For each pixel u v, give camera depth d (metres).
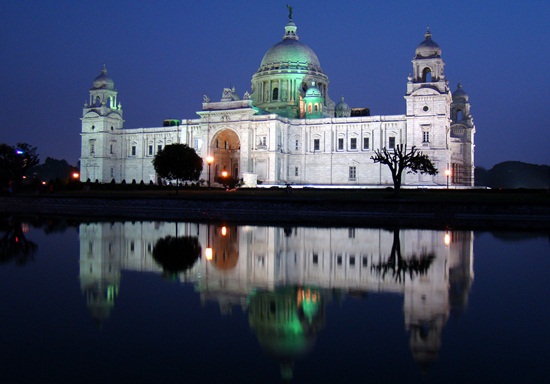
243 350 14.97
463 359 14.27
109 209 83.25
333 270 27.44
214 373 13.28
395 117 134.25
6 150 115.44
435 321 17.81
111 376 13.06
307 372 13.37
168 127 161.62
